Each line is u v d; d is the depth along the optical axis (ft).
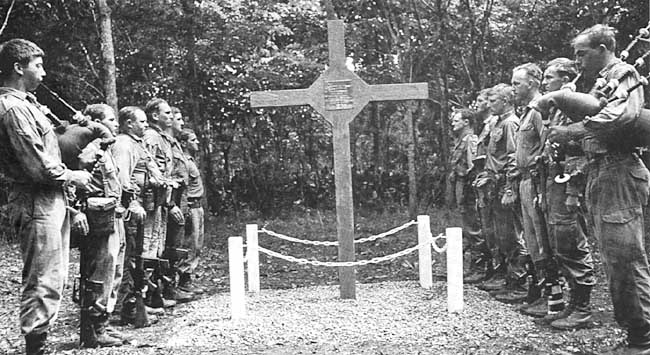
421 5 53.01
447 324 23.20
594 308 24.07
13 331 23.77
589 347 19.44
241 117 58.44
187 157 31.48
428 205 57.72
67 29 48.98
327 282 34.42
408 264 37.55
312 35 57.31
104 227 20.66
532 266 24.93
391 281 33.01
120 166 23.11
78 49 50.29
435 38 50.62
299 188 60.44
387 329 22.88
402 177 59.31
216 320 25.11
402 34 53.83
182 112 55.21
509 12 53.31
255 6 51.72
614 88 16.90
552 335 21.06
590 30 18.58
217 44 51.57
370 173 59.82
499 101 27.22
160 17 50.96
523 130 23.57
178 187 28.17
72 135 19.99
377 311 25.73
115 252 21.33
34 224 18.20
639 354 17.97
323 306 27.12
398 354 19.76
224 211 57.98
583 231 21.66
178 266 29.14
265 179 59.72
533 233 23.36
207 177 57.21
